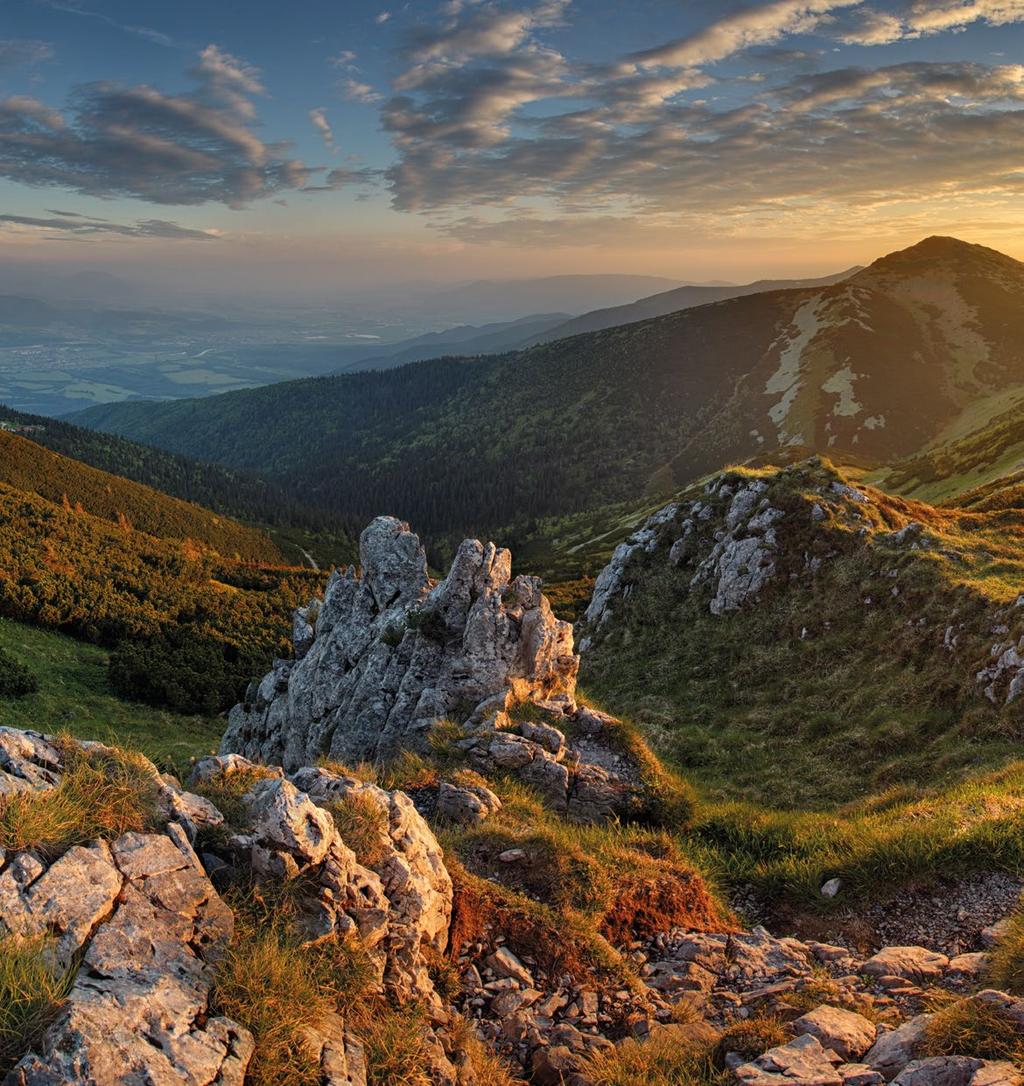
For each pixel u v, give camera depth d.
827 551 37.03
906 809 16.12
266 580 109.56
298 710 26.16
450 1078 7.16
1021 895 11.06
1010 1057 6.81
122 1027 5.55
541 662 20.05
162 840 7.66
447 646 21.78
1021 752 21.19
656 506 179.75
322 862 8.15
